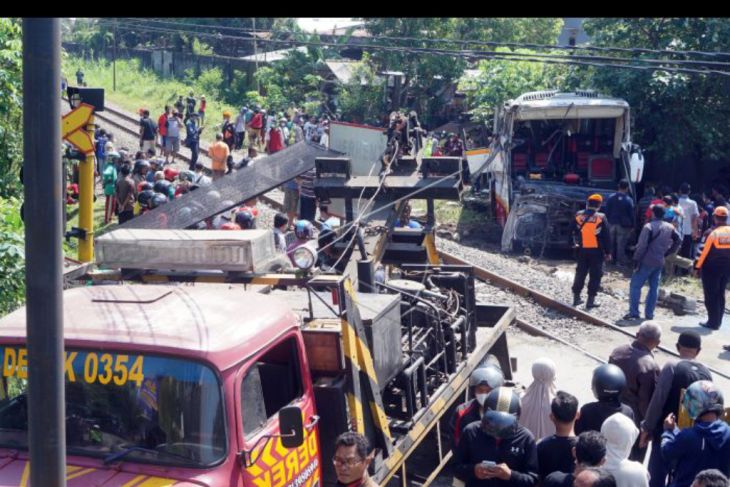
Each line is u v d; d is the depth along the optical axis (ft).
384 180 29.71
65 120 25.72
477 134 104.42
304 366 18.58
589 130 75.31
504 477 18.94
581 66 85.40
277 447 17.01
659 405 23.52
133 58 188.65
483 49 124.36
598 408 22.08
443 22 122.72
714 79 78.28
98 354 16.08
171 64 179.32
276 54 162.81
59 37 11.16
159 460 15.48
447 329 25.27
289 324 18.29
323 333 19.26
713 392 20.58
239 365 16.20
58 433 11.41
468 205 82.69
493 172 76.02
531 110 70.18
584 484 16.07
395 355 21.42
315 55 145.18
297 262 18.78
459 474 19.79
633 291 47.06
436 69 121.08
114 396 15.89
